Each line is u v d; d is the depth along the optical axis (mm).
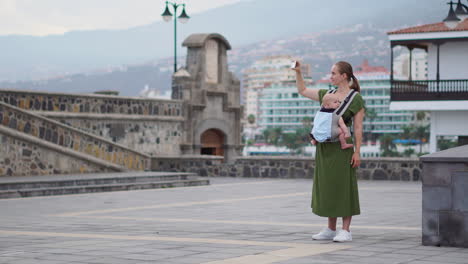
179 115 32000
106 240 7281
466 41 34312
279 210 12078
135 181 20406
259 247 6555
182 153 32188
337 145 7133
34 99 25234
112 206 13438
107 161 24594
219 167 26844
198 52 32812
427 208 6699
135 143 29500
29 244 6984
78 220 10320
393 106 34781
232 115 35062
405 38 34469
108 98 28281
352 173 7172
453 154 6707
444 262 5516
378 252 6164
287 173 25438
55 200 15195
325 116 7109
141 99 29828
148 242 7023
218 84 34031
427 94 34219
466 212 6512
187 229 8523
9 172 21094
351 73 7191
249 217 10609
